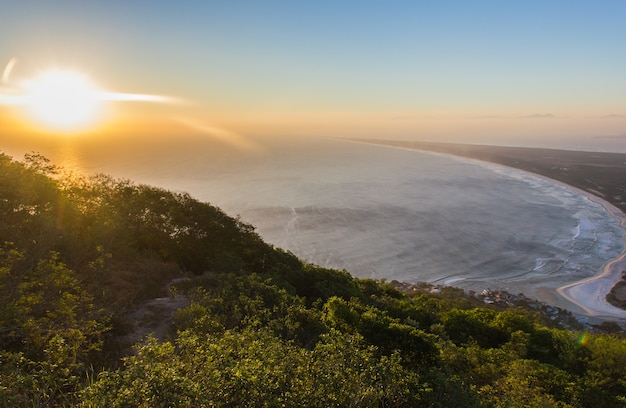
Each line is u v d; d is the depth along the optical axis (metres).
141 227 22.98
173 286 15.50
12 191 13.84
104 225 16.91
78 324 8.84
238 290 16.31
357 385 6.88
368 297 28.69
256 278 18.83
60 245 13.34
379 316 15.34
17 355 6.16
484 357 16.78
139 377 5.40
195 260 23.66
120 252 17.03
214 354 6.51
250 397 5.64
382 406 7.70
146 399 5.08
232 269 22.78
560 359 20.59
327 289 26.34
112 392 5.33
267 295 16.28
